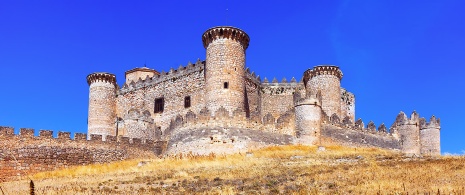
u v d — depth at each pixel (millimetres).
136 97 81938
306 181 36500
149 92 81062
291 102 81125
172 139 64875
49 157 55219
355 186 32844
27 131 54812
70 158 56594
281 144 63906
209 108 68500
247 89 77375
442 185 31812
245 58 72625
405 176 35938
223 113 62812
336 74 77875
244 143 61125
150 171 48031
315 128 65500
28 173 53469
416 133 78250
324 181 36125
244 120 62969
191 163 51938
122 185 38844
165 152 64688
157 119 78750
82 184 40094
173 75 79125
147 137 73125
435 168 39406
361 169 41188
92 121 79812
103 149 59312
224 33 70312
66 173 51156
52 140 56031
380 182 33500
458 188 30078
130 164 54625
